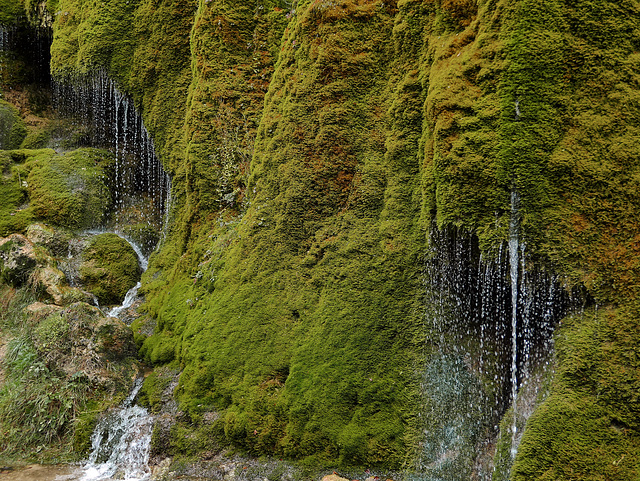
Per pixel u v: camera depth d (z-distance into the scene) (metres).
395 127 5.19
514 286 4.22
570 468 3.81
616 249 3.86
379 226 5.17
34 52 10.97
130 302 7.61
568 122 4.03
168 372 5.97
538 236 4.05
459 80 4.45
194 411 5.34
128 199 9.27
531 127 4.07
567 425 3.88
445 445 4.55
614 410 3.79
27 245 7.16
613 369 3.81
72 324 6.06
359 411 4.78
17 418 5.53
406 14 5.17
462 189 4.35
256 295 5.70
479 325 4.73
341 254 5.28
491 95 4.27
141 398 5.78
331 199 5.54
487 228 4.25
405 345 4.88
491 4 4.39
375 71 5.44
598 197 3.91
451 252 4.66
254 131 6.96
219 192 6.99
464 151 4.31
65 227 8.34
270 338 5.43
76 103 9.96
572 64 4.04
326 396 4.88
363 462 4.66
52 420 5.51
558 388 4.00
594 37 4.02
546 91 4.06
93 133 9.90
